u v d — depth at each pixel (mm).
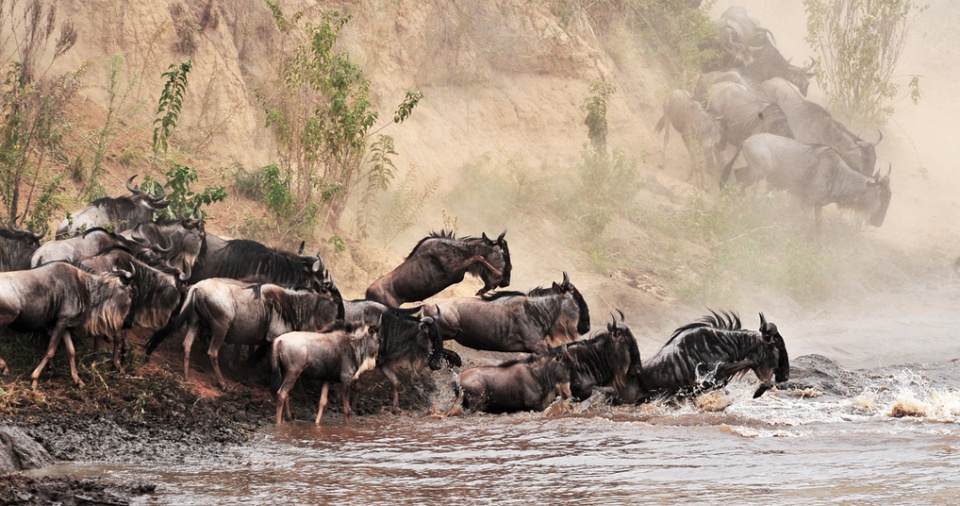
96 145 59062
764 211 90562
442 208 76688
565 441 37812
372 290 50781
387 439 38031
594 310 68312
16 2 62781
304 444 36906
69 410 36656
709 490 30141
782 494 29609
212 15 69938
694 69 103188
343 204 63406
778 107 94688
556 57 94062
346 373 41219
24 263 41188
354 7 81062
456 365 47125
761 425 41344
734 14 113250
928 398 48938
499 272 50219
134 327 44219
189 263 44188
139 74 65500
